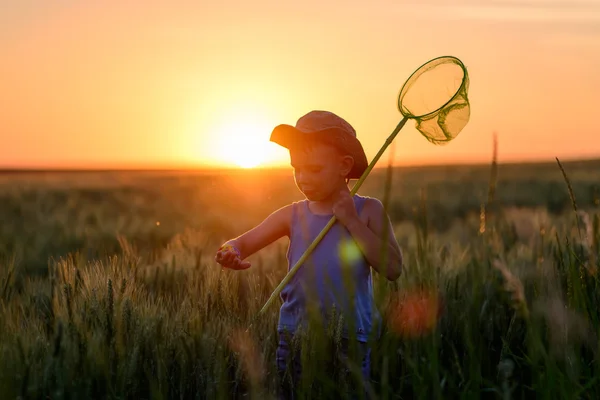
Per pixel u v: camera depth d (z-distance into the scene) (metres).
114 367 2.65
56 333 2.50
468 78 3.13
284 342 2.95
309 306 2.46
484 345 2.86
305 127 3.10
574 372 2.29
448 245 6.05
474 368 2.27
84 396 2.47
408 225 9.45
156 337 2.77
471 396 2.23
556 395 2.23
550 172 49.84
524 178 40.22
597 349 2.42
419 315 2.96
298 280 3.04
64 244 9.01
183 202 21.62
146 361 2.68
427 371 2.33
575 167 63.56
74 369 2.53
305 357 2.38
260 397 2.30
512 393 2.62
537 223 5.55
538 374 2.27
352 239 3.09
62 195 25.56
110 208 17.66
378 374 2.65
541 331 2.68
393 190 24.88
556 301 2.46
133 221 11.98
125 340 2.79
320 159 3.10
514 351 3.05
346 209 3.04
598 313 2.66
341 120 3.16
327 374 2.44
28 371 2.42
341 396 2.34
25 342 2.79
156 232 10.77
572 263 2.66
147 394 2.68
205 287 3.77
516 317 3.21
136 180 52.81
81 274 3.53
